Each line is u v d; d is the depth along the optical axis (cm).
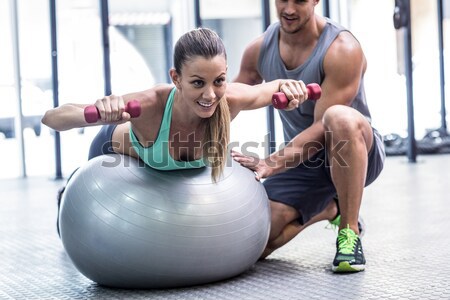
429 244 287
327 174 270
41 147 670
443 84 759
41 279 254
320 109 266
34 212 434
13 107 657
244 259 236
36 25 644
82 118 206
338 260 242
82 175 235
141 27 677
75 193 232
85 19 639
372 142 262
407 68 640
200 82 207
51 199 493
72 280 251
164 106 218
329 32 268
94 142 254
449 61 777
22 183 600
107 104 202
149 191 224
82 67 638
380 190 473
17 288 241
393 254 271
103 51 571
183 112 218
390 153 707
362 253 247
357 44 268
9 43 649
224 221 227
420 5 783
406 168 601
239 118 620
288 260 269
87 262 229
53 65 599
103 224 223
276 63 277
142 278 226
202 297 218
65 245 236
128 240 221
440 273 236
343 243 246
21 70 645
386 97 746
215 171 227
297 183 273
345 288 222
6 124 670
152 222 220
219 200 228
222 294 221
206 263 226
